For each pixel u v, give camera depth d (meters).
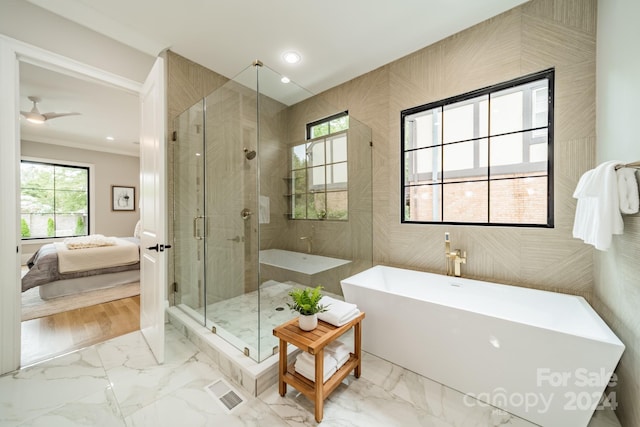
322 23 2.06
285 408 1.41
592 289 1.69
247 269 2.00
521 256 1.94
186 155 2.46
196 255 2.36
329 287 2.47
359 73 2.79
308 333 1.45
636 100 1.20
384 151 2.66
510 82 1.97
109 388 1.54
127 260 3.65
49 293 3.05
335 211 2.53
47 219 5.21
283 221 2.15
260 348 1.64
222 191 2.17
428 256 2.38
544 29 1.81
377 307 1.88
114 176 5.94
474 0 1.84
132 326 2.35
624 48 1.30
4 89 1.64
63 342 2.06
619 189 1.22
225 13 1.96
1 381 1.58
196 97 2.62
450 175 2.46
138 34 2.18
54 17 1.86
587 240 1.38
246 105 2.06
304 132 2.32
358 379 1.66
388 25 2.08
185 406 1.41
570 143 1.75
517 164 2.14
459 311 1.51
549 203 1.85
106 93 3.21
